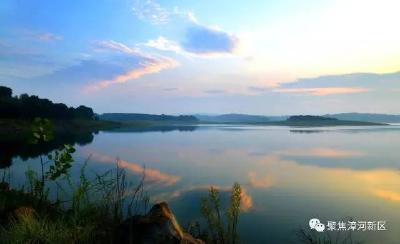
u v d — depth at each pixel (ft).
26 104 438.81
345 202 65.00
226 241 31.65
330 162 136.36
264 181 90.02
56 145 213.05
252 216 53.62
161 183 82.74
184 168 115.03
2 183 39.45
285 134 424.46
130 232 23.80
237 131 547.49
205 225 44.96
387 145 234.99
